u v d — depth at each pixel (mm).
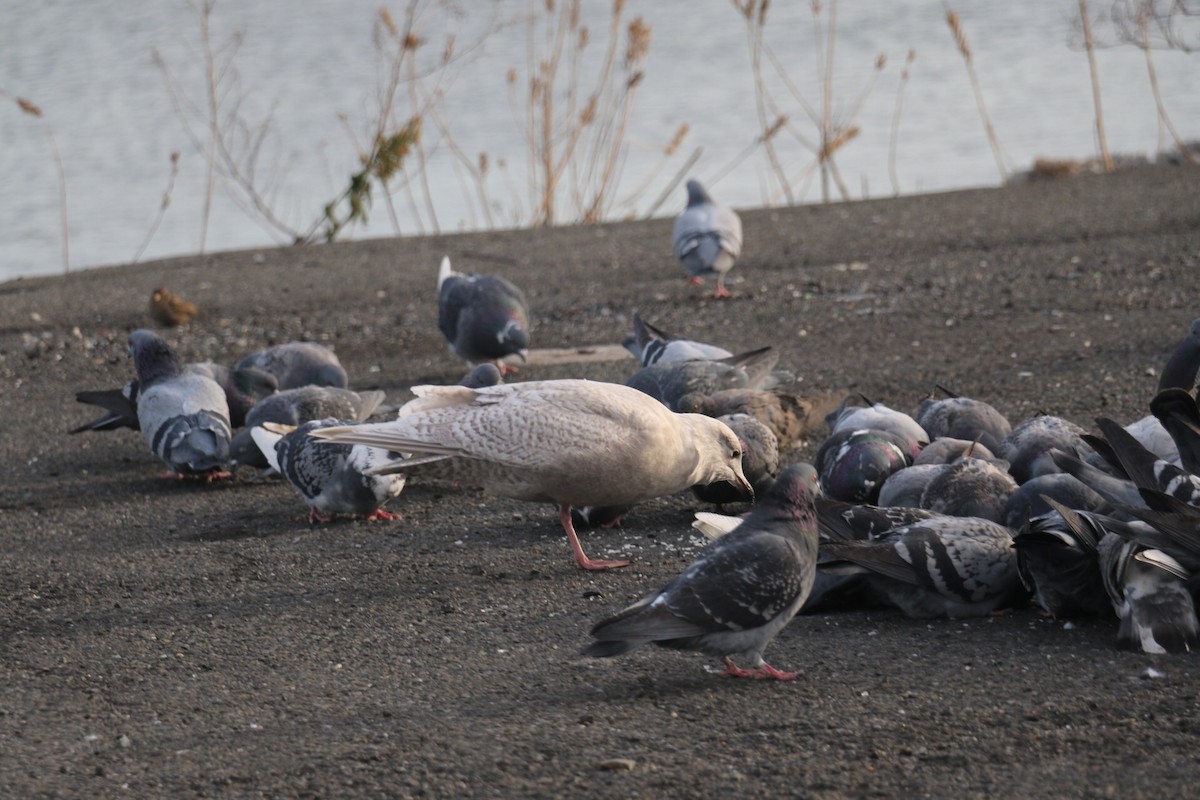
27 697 7691
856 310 17688
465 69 38188
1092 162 27922
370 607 8969
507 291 15562
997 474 9203
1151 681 7090
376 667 7938
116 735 7105
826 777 6254
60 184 28000
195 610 9070
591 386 9266
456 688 7559
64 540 10898
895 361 15211
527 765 6516
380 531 10703
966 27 44062
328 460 10742
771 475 10586
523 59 39062
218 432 12289
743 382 12602
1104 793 5953
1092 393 13297
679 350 13664
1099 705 6844
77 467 13211
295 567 9891
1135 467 8273
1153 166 26453
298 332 18406
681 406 11492
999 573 8109
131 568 10039
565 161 26625
